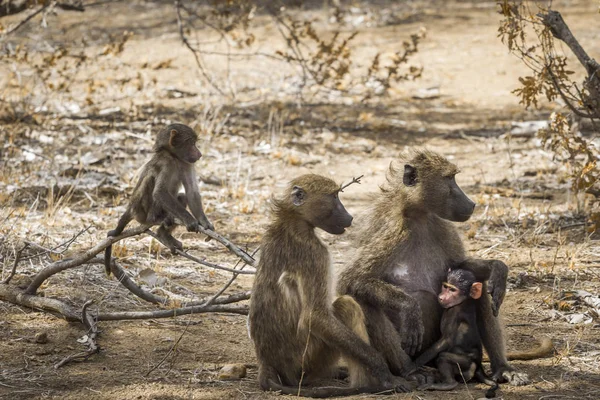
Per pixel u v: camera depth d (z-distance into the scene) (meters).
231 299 10.17
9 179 16.11
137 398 8.12
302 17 36.88
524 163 18.72
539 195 16.41
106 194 15.97
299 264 8.17
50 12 19.14
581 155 18.31
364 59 30.20
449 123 22.64
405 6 41.22
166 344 9.73
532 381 8.55
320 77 25.88
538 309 10.92
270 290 8.30
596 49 30.31
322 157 19.23
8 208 14.31
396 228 8.83
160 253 12.92
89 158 17.75
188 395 8.20
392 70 20.56
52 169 16.81
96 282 11.55
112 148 18.56
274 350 8.38
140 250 12.97
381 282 8.62
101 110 22.23
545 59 11.83
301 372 8.51
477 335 8.61
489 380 8.52
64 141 19.03
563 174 17.47
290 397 8.06
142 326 10.29
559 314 10.74
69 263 10.17
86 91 23.81
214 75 27.06
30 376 8.70
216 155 18.77
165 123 21.08
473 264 8.91
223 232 14.21
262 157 19.00
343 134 21.30
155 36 33.31
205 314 10.84
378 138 21.03
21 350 9.38
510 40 11.77
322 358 8.48
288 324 8.27
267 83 26.41
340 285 8.89
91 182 16.34
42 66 20.61
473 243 13.73
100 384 8.49
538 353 9.27
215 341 9.88
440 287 8.99
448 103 24.94
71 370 8.89
